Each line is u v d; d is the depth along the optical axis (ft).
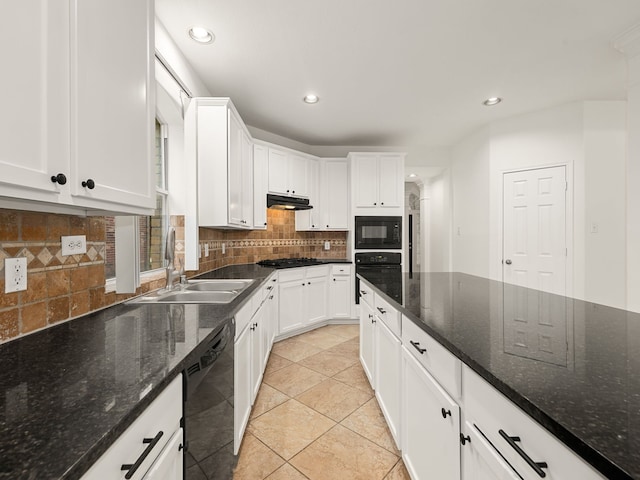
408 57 7.72
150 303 5.00
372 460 5.07
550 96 9.98
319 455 5.19
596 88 9.47
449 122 12.14
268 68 8.10
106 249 5.14
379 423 6.06
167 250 6.15
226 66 7.97
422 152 15.20
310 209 13.30
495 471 2.33
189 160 7.55
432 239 18.28
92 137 2.92
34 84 2.31
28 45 2.26
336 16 6.23
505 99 10.19
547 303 4.55
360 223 13.07
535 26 6.64
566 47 7.38
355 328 12.46
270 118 11.57
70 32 2.66
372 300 6.73
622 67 8.28
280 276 10.56
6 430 1.70
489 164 12.27
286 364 8.87
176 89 7.07
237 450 4.99
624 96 9.99
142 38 3.85
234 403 4.77
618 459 1.36
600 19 6.45
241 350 5.27
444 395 3.22
